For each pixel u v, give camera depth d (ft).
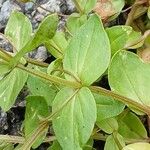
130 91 0.25
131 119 0.28
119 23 0.33
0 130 0.31
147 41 0.30
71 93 0.24
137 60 0.25
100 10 0.31
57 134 0.24
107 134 0.28
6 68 0.22
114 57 0.24
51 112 0.26
